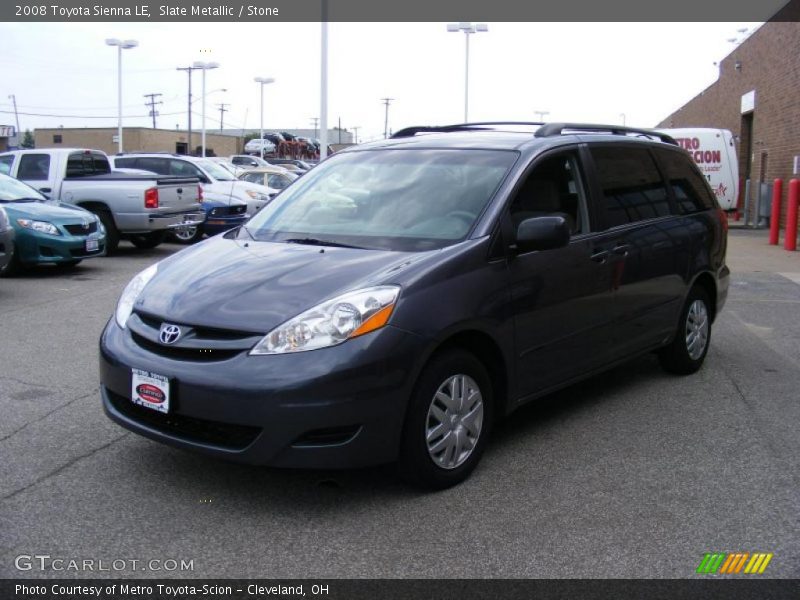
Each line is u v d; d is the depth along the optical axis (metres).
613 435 5.07
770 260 14.76
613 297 5.29
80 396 5.68
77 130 66.69
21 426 5.03
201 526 3.73
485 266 4.31
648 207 5.89
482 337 4.33
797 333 8.29
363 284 3.92
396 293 3.88
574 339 4.96
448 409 4.11
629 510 3.98
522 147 4.99
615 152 5.71
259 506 3.95
